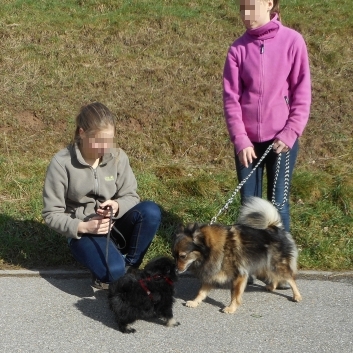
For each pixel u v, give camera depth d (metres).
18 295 4.91
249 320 4.69
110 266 4.73
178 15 7.89
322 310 4.81
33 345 4.39
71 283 5.10
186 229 4.79
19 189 5.93
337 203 5.96
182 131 6.61
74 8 7.96
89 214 4.94
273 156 5.07
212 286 4.87
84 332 4.52
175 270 4.62
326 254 5.49
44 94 6.80
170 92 6.94
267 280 5.04
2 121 6.52
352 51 7.60
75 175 4.85
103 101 6.78
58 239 5.49
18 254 5.39
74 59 7.18
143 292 4.51
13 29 7.45
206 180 6.11
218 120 6.73
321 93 7.05
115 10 7.96
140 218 4.91
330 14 8.17
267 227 4.95
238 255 4.78
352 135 6.70
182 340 4.46
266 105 4.98
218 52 7.44
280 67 4.96
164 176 6.21
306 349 4.39
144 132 6.59
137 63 7.23
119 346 4.40
